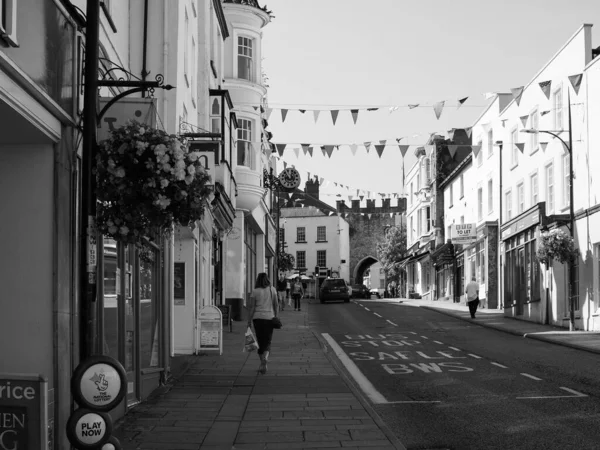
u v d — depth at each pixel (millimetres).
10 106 6453
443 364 16953
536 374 14961
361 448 8258
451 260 53594
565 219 28578
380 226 90438
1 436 5152
